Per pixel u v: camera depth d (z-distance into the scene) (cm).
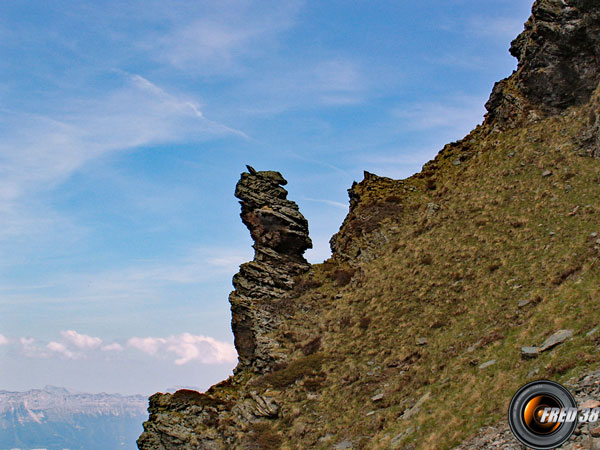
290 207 7262
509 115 7112
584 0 6072
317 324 5850
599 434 1805
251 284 6612
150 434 4978
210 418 4956
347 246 7150
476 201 6122
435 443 2652
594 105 5809
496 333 3669
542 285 4019
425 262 5628
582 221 4603
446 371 3628
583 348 2594
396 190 7725
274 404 4691
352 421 3897
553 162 5812
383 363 4500
